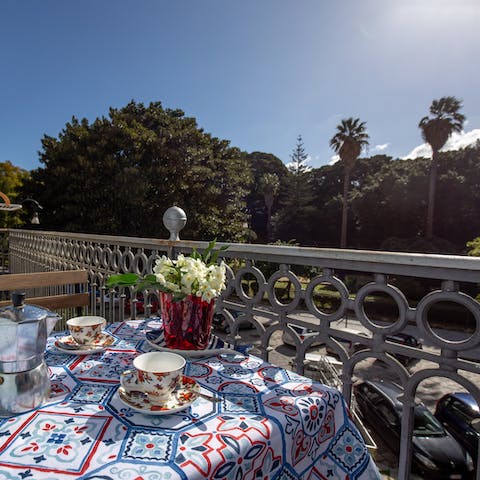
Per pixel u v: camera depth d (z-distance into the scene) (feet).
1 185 53.78
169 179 47.19
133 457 1.78
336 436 2.63
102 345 3.55
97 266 10.31
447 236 79.30
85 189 42.34
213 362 3.33
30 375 2.25
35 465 1.69
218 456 1.82
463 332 42.78
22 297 2.43
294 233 105.29
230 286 6.18
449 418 15.92
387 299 49.49
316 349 23.58
